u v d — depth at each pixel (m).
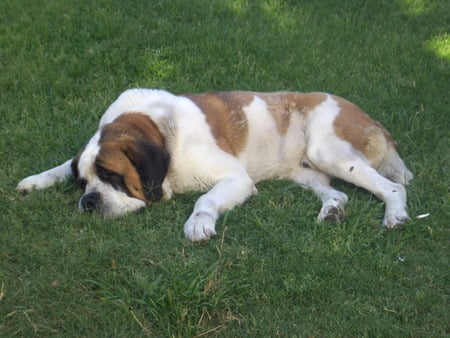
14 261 2.95
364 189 3.45
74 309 2.75
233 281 2.83
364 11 5.19
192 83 4.28
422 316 2.78
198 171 3.28
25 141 3.68
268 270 2.91
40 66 4.35
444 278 2.94
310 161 3.52
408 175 3.48
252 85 4.27
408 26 5.07
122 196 3.15
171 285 2.79
